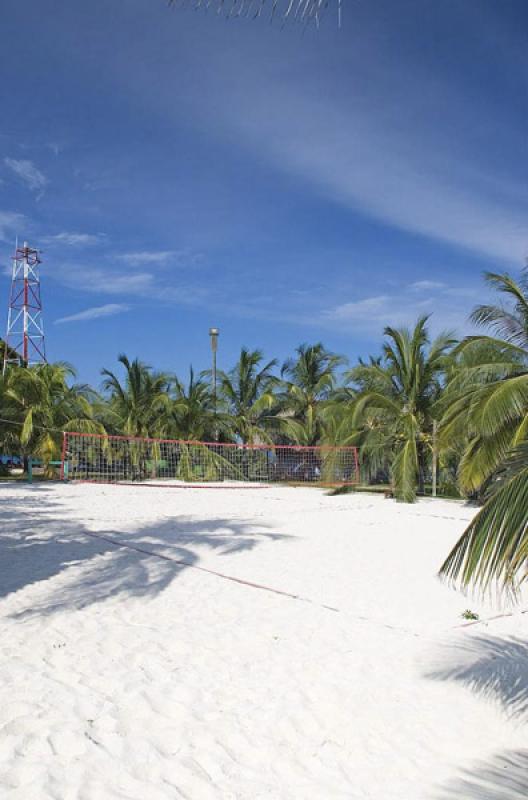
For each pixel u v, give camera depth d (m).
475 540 3.23
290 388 29.48
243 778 3.07
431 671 4.43
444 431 14.62
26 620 5.44
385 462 20.62
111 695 3.96
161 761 3.20
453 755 3.33
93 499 17.28
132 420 27.30
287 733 3.54
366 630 5.32
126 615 5.66
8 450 25.25
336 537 10.44
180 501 17.12
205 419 28.17
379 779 3.09
